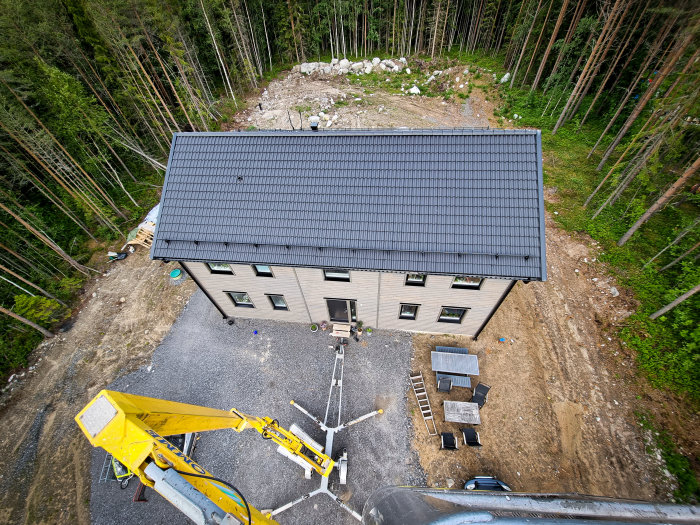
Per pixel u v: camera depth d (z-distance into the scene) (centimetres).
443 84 3938
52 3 2712
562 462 1420
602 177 2564
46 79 2403
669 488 1320
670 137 1784
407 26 4719
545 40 3416
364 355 1811
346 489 1404
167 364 1847
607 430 1482
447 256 1371
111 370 1847
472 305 1586
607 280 1983
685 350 1620
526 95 3503
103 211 2541
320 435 1557
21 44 2388
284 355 1841
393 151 1483
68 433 1631
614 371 1647
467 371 1650
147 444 645
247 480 1455
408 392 1667
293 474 1461
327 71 4425
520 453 1457
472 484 1342
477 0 4250
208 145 1623
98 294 2236
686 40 1636
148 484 645
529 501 899
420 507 788
